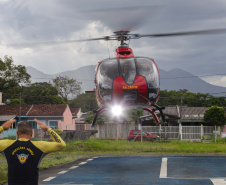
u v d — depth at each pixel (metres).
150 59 16.39
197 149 26.62
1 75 65.00
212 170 14.15
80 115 85.50
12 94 66.19
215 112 44.69
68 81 103.75
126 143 32.25
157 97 16.11
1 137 45.06
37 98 85.44
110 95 15.79
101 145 29.28
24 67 66.25
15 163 4.95
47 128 5.15
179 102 90.56
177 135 42.75
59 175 13.01
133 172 13.74
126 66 15.95
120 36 16.20
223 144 33.41
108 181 11.60
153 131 42.75
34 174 4.98
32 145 5.02
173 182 11.31
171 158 19.11
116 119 16.88
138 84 15.59
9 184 4.96
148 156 20.73
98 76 16.16
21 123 5.18
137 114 45.25
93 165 16.19
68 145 29.84
